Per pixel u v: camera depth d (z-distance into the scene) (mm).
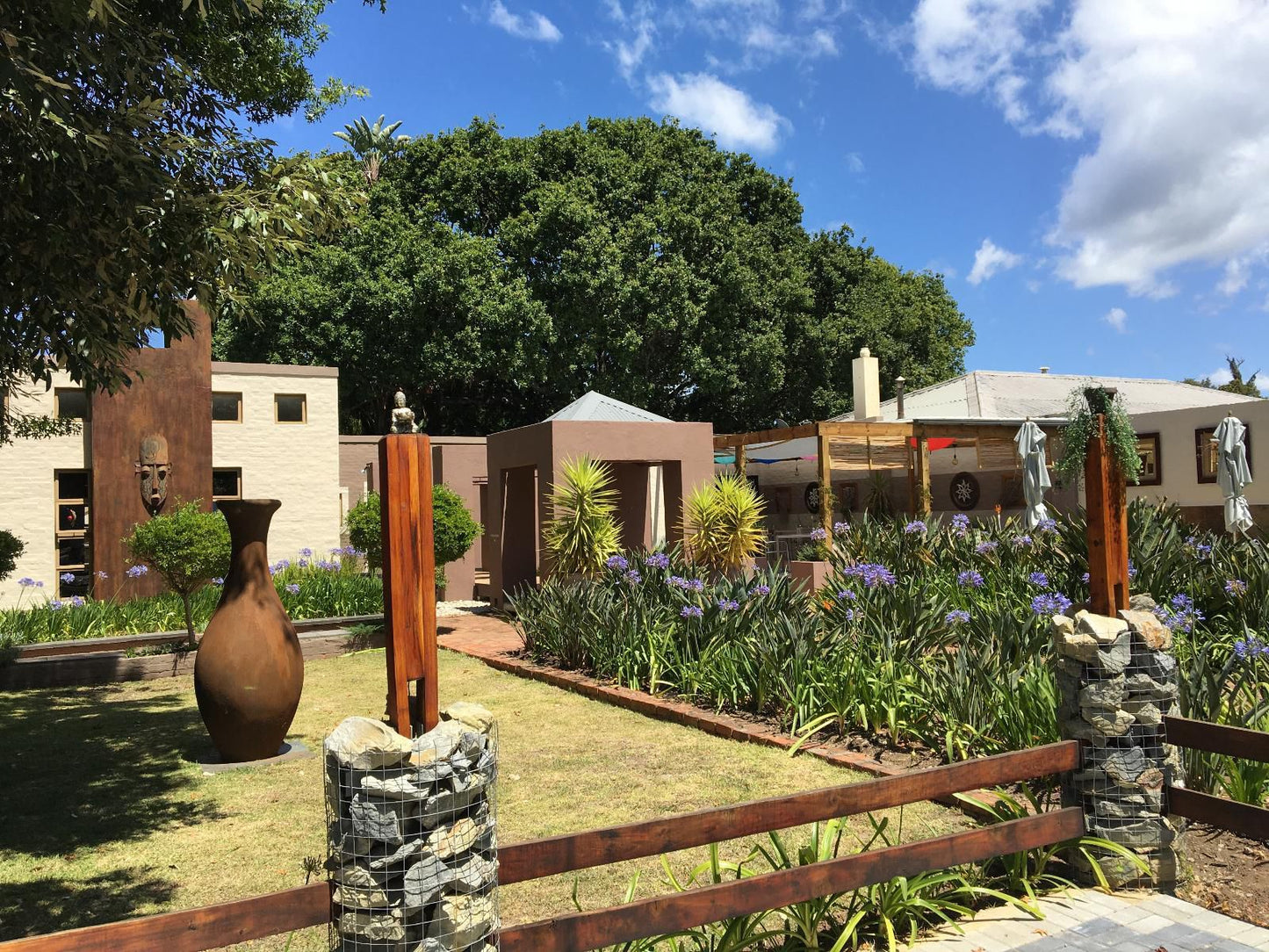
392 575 2799
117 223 5133
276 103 16797
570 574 12211
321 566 16422
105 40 5273
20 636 11312
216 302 6012
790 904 3164
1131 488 19609
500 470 14828
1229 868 4203
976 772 3678
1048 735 5074
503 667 10102
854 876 3307
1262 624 7801
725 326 27969
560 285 25984
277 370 17484
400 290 24688
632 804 5359
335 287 25312
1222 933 3559
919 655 7012
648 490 15484
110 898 4320
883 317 30938
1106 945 3463
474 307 25250
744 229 28922
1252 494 17328
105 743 7453
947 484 21938
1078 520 10766
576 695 8656
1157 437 19062
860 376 21828
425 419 29906
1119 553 4547
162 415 15258
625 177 27578
